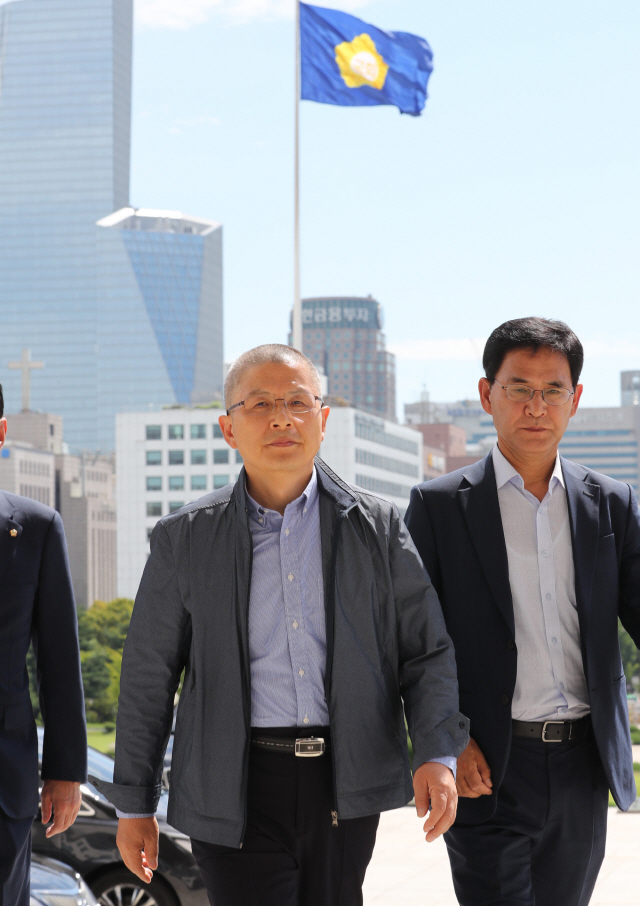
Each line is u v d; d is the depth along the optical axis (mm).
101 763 5562
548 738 2898
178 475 117625
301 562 2555
